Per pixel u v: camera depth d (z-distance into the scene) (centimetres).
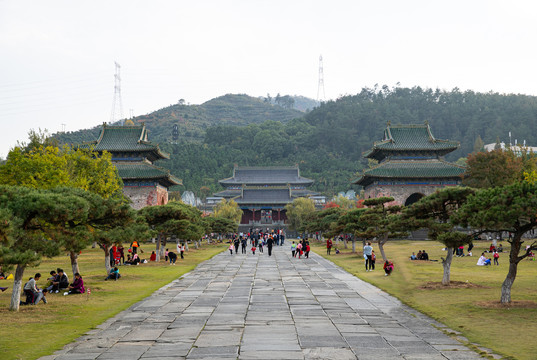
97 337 2142
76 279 3450
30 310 2780
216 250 9575
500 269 4984
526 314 2534
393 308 2862
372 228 6072
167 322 2459
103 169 8269
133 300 3159
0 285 4003
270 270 5294
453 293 3328
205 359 1773
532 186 2717
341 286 3903
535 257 6081
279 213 18525
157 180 11669
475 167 8969
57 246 2806
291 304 3012
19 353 1878
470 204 2947
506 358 1777
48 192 3014
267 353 1852
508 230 2912
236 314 2672
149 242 11644
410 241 10088
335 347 1945
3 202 2656
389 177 11131
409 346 1966
